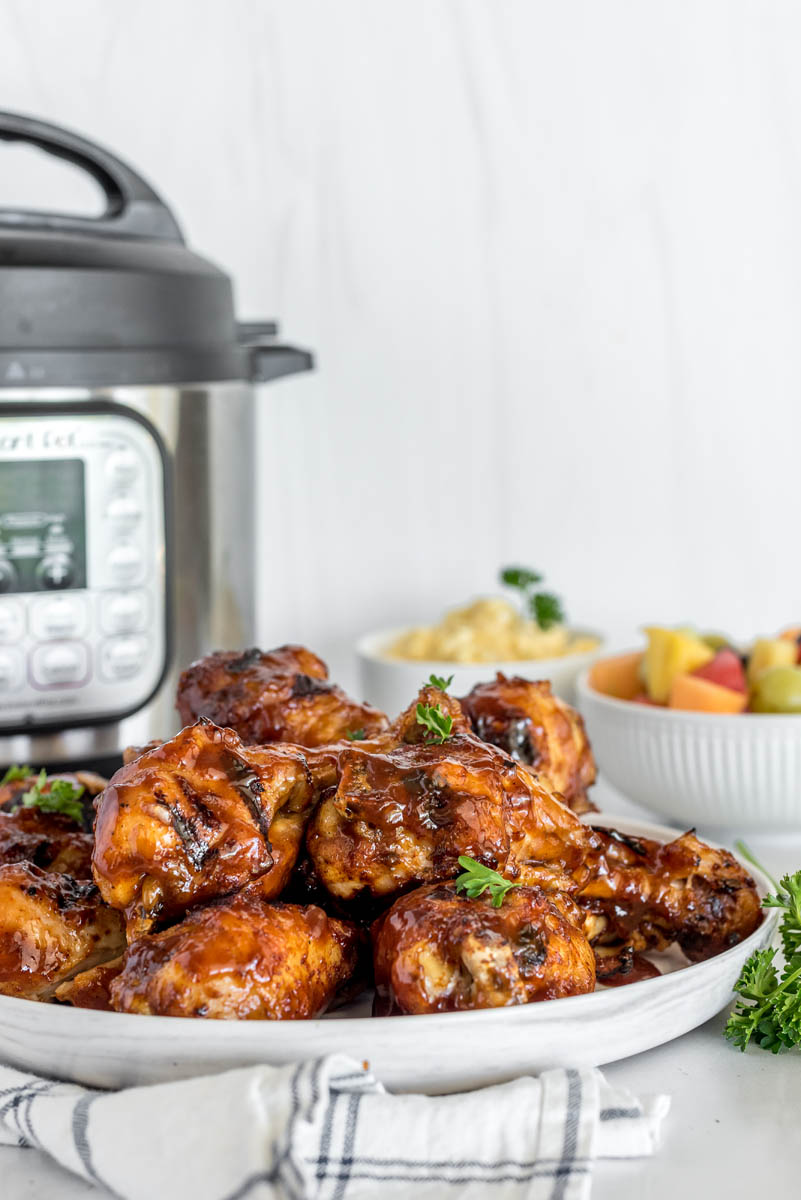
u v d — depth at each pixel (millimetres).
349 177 1370
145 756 837
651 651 1209
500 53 1383
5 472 1040
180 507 1102
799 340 1471
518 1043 808
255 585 1177
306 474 1399
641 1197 784
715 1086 851
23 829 921
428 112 1378
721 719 1112
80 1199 793
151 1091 789
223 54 1328
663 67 1414
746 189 1444
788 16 1431
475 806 840
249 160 1347
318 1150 777
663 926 907
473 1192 776
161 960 812
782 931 889
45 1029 813
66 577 1064
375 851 840
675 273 1440
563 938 829
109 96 1305
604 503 1460
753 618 1496
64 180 1292
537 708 969
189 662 1121
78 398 1049
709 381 1462
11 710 1064
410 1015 810
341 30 1351
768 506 1487
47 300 1035
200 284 1097
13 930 862
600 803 1230
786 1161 805
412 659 1298
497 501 1441
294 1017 815
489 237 1405
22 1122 804
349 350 1393
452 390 1419
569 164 1410
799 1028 861
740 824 1142
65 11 1285
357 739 922
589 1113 786
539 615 1320
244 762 841
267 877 841
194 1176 765
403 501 1424
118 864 822
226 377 1112
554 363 1433
